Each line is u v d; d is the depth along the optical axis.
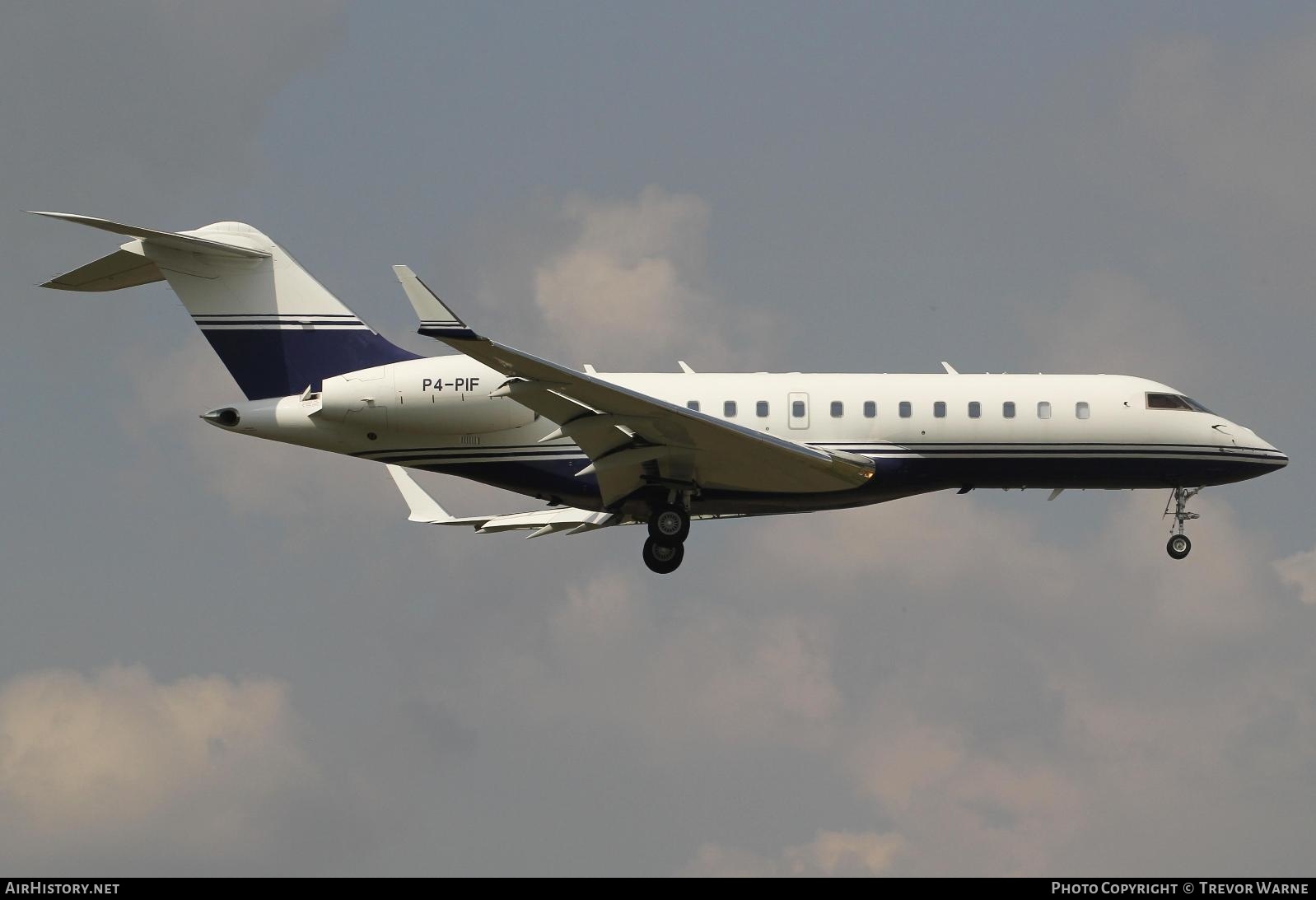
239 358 100.56
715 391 100.12
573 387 88.56
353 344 100.88
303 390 100.56
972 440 100.31
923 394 100.56
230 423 99.75
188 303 100.44
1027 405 100.94
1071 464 101.31
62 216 95.38
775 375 101.38
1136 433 101.50
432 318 82.88
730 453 94.94
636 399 89.56
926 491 101.81
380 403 98.06
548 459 99.25
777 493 100.00
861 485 99.50
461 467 99.75
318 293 100.94
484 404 98.06
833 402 100.06
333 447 100.00
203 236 99.94
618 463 95.44
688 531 99.31
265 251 100.94
